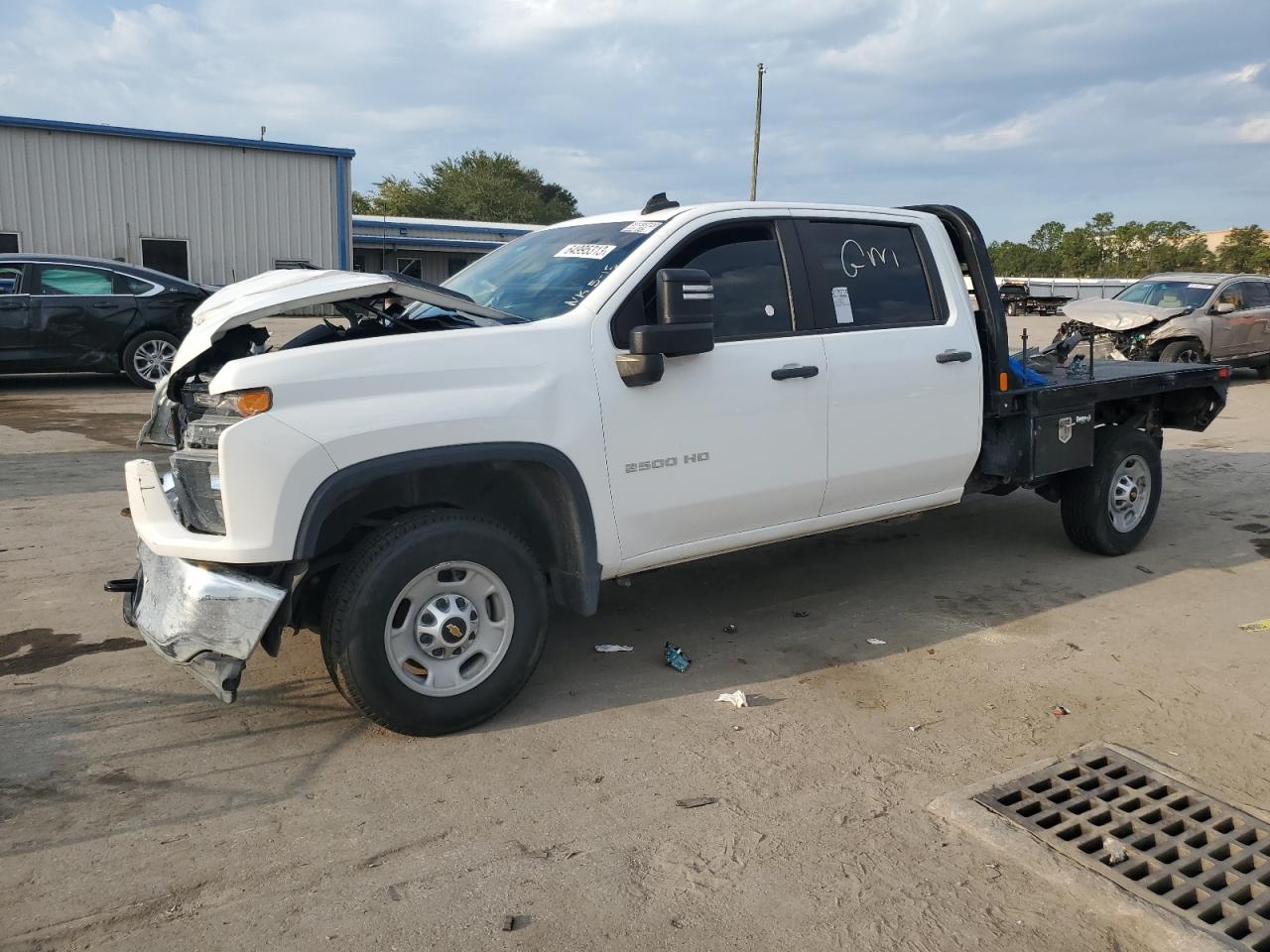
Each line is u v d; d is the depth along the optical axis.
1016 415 5.38
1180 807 3.29
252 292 3.86
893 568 5.92
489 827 3.11
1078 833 3.14
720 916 2.70
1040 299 38.91
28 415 10.53
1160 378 6.03
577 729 3.79
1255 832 3.13
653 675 4.32
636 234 4.28
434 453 3.48
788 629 4.91
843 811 3.24
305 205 26.58
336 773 3.43
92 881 2.79
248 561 3.28
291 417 3.27
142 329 12.25
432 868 2.89
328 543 3.67
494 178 73.81
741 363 4.26
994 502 7.73
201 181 25.22
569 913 2.70
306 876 2.84
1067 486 6.02
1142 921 2.68
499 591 3.71
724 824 3.15
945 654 4.61
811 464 4.54
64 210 23.83
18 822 3.08
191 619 3.31
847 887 2.84
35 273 11.68
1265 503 7.70
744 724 3.86
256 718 3.83
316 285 3.58
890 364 4.76
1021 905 2.77
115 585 4.02
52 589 5.19
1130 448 5.97
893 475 4.89
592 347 3.87
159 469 4.14
